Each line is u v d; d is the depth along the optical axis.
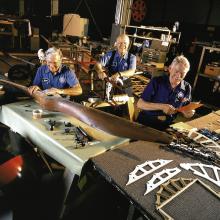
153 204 1.33
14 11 9.63
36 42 9.34
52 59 2.74
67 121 2.20
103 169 1.58
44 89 2.98
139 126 2.12
